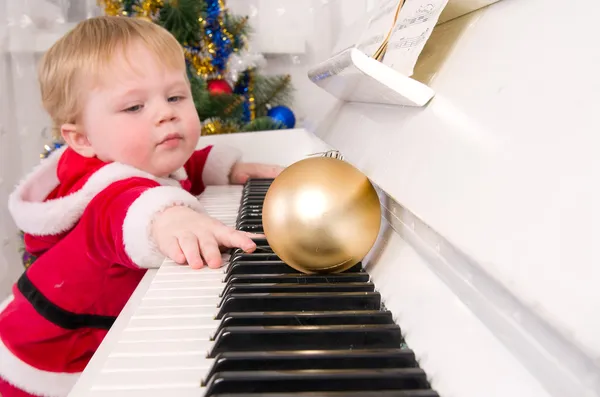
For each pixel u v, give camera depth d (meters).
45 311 0.93
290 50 2.28
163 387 0.38
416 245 0.49
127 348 0.43
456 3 0.54
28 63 2.12
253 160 1.42
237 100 1.91
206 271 0.64
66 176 1.03
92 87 0.98
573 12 0.38
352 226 0.53
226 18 2.03
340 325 0.45
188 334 0.46
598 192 0.28
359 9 2.19
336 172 0.54
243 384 0.36
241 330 0.42
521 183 0.34
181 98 1.05
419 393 0.35
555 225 0.29
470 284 0.37
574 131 0.32
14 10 2.07
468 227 0.36
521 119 0.37
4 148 2.10
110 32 1.01
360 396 0.35
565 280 0.27
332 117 1.04
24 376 0.96
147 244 0.72
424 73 0.57
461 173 0.41
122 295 0.95
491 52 0.46
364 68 0.54
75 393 0.37
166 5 1.80
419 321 0.42
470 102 0.45
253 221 0.83
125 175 0.93
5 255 2.08
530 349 0.30
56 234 0.98
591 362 0.25
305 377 0.36
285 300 0.49
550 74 0.37
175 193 0.78
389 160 0.57
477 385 0.33
